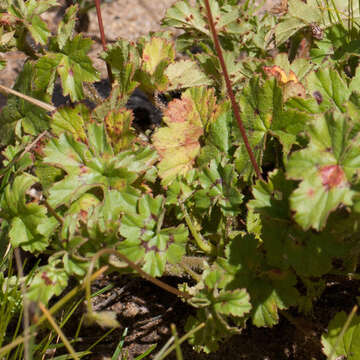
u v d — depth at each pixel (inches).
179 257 19.2
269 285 19.1
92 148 20.4
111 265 18.8
